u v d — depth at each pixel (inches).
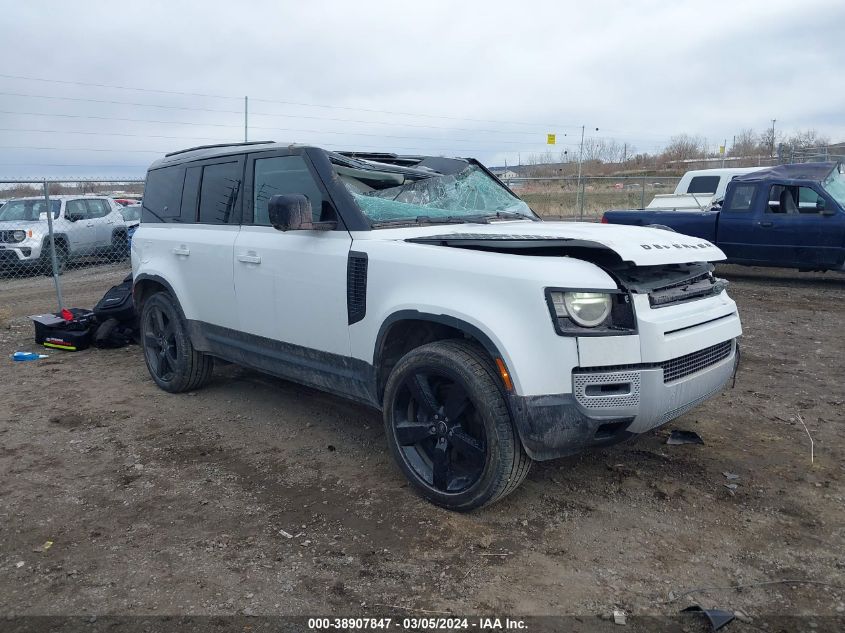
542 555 121.6
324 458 166.1
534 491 145.3
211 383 230.1
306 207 151.7
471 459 131.3
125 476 158.2
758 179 426.3
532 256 128.3
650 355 122.0
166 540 129.3
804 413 189.3
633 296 122.3
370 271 146.6
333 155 169.3
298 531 131.3
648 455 162.2
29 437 183.6
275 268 170.1
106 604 109.9
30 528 134.6
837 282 430.3
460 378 128.7
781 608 106.3
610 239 131.4
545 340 119.9
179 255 205.8
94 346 285.9
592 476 151.6
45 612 108.1
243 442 177.5
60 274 526.6
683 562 119.0
